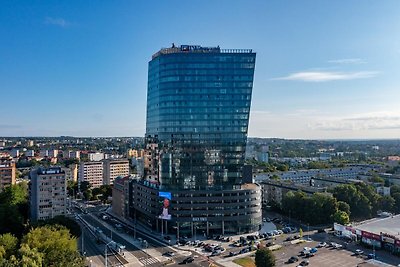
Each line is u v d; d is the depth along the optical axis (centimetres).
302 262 17175
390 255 18550
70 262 14725
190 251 19650
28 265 13188
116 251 19788
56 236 16300
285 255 18512
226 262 17738
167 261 18050
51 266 14338
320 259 17900
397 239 18662
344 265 17025
